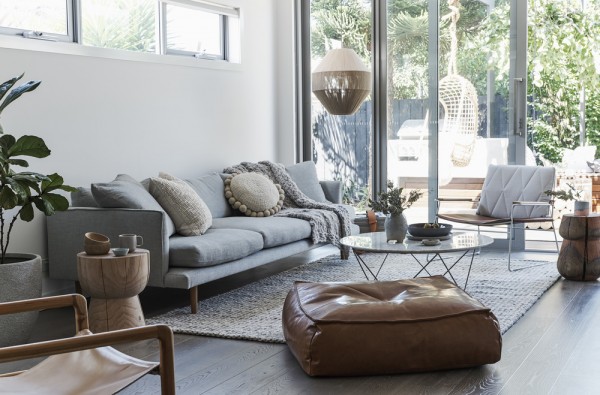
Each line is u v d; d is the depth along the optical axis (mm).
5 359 1843
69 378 2146
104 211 4465
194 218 4797
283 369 3400
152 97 5695
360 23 7359
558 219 8086
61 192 4895
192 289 4418
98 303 3998
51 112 4828
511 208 6086
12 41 4531
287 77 7375
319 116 7555
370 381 3217
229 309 4523
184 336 3984
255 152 7059
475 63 6891
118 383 2072
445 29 6992
